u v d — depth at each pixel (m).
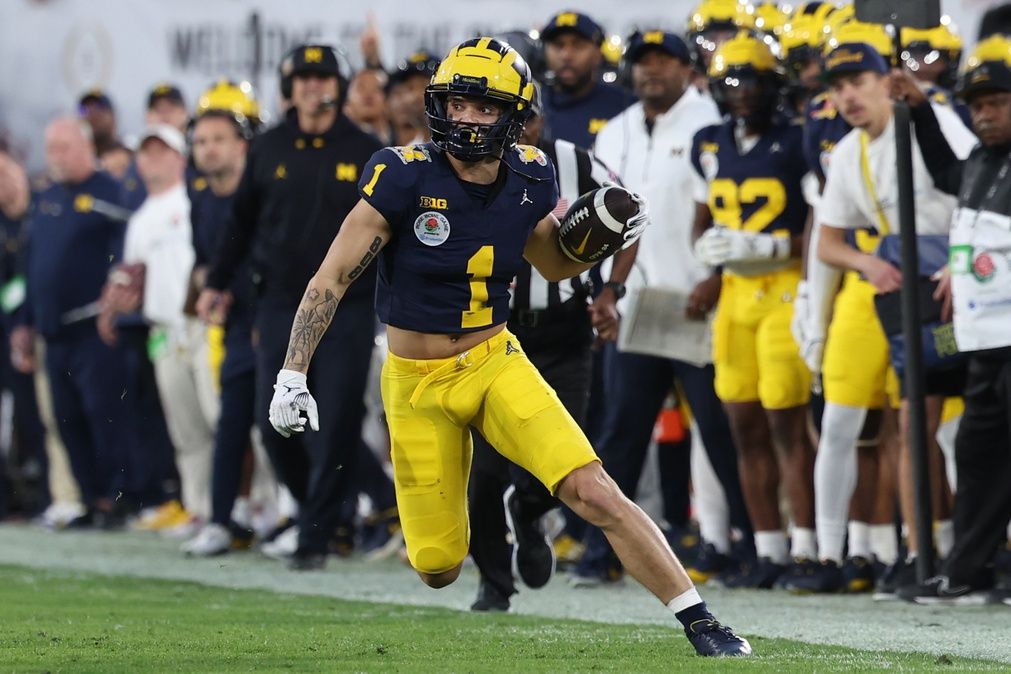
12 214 49.94
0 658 18.70
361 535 39.22
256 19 47.94
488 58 17.59
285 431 17.84
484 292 18.38
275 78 48.19
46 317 45.97
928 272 27.05
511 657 18.59
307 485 33.53
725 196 30.14
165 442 46.16
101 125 48.81
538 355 24.70
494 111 17.69
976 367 25.92
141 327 44.12
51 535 44.22
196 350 40.03
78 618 23.47
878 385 28.36
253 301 33.25
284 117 33.47
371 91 39.25
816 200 29.00
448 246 18.05
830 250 27.95
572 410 24.73
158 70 49.88
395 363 18.73
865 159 27.50
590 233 18.72
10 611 24.44
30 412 49.50
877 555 29.45
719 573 31.42
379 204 17.86
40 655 18.98
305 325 17.97
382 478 36.72
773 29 34.38
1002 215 25.38
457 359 18.44
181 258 40.75
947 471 29.11
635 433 30.12
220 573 32.06
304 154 32.12
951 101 31.19
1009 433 25.95
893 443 29.48
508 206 18.14
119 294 41.47
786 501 33.75
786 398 29.31
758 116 29.84
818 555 29.47
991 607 25.61
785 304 29.47
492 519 24.48
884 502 29.34
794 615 24.44
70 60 50.91
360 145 32.44
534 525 24.34
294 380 17.91
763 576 29.91
